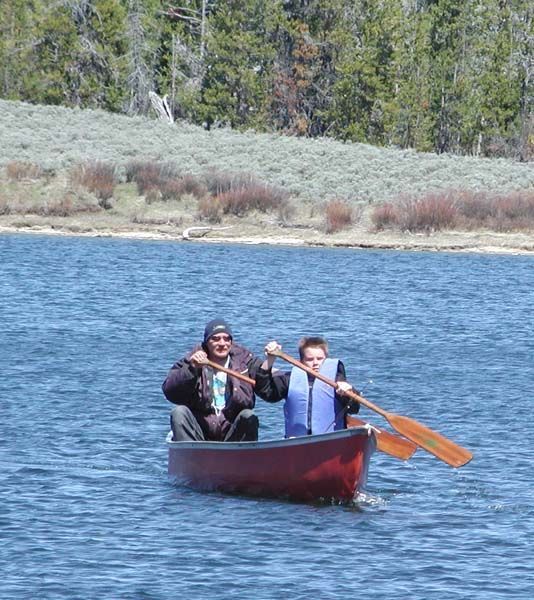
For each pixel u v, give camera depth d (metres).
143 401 44.88
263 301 78.62
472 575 26.33
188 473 33.12
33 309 71.12
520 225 129.25
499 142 198.00
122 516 30.16
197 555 27.27
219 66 194.25
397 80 195.00
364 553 27.66
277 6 196.25
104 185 128.75
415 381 50.72
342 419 32.75
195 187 132.00
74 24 199.38
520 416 43.62
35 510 30.36
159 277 90.69
